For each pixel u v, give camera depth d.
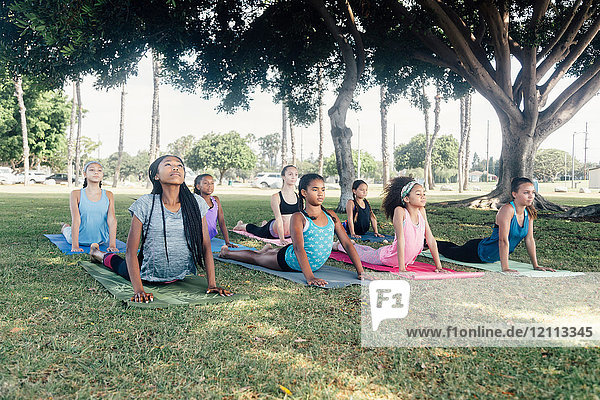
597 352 2.73
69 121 40.78
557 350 2.78
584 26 14.92
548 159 97.44
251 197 24.41
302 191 4.87
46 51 10.27
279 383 2.38
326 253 5.02
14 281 4.50
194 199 4.28
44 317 3.36
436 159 69.94
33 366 2.51
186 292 4.18
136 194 25.22
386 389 2.31
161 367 2.54
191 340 2.96
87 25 9.02
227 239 7.01
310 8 14.12
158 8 10.70
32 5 8.67
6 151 38.38
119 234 8.32
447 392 2.27
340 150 14.02
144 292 3.87
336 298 4.02
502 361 2.64
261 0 13.89
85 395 2.21
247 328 3.21
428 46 14.32
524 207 5.16
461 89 17.67
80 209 6.52
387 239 8.15
